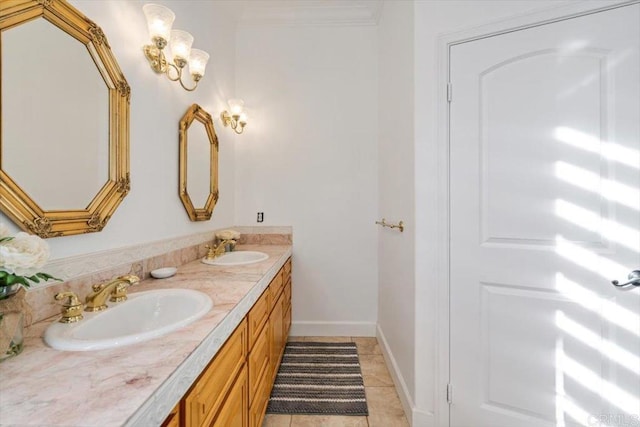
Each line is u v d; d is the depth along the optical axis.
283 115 2.60
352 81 2.58
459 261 1.42
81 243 1.03
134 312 1.01
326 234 2.61
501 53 1.34
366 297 2.60
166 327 0.76
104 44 1.10
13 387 0.52
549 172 1.27
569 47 1.24
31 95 0.86
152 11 1.27
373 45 2.56
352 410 1.65
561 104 1.25
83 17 1.02
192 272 1.49
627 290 1.17
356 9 2.49
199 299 1.02
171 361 0.62
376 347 2.40
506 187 1.34
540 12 1.27
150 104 1.42
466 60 1.40
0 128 0.78
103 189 1.11
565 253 1.25
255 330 1.28
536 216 1.29
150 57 1.39
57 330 0.76
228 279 1.34
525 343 1.32
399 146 1.84
